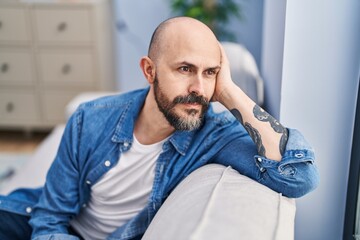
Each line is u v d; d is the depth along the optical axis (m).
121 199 0.98
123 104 0.97
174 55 0.78
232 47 2.01
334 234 1.07
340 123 0.97
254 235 0.61
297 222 1.07
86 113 0.98
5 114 2.91
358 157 0.93
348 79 0.94
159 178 0.93
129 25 3.03
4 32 2.71
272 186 0.81
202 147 0.92
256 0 2.78
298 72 0.95
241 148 0.88
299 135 0.84
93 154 0.95
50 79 2.81
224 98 0.86
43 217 0.97
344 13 0.90
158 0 2.95
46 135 3.13
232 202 0.68
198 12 2.63
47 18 2.66
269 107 1.44
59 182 0.97
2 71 2.80
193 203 0.71
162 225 0.70
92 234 1.05
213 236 0.59
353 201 0.97
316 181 0.81
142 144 0.94
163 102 0.81
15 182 1.40
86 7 2.62
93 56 2.73
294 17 0.91
